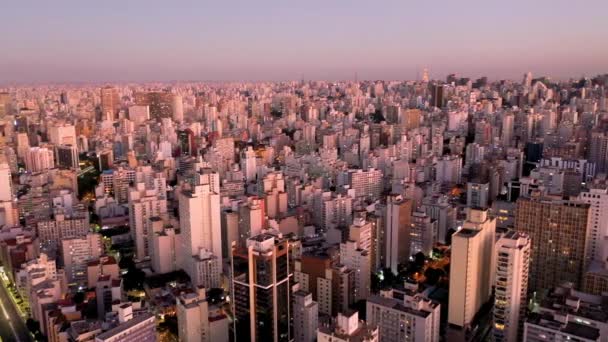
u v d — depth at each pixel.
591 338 191.12
